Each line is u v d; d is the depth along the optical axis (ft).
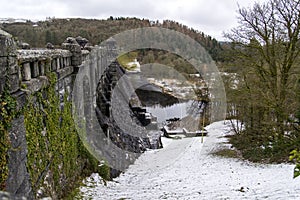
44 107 18.33
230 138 64.03
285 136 46.34
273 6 44.21
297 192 25.02
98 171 32.60
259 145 52.75
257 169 44.09
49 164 18.78
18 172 12.50
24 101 13.64
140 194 28.04
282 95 43.86
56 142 20.65
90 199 23.82
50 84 19.61
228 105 58.23
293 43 43.29
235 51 47.93
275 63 45.11
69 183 24.12
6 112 11.28
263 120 50.21
